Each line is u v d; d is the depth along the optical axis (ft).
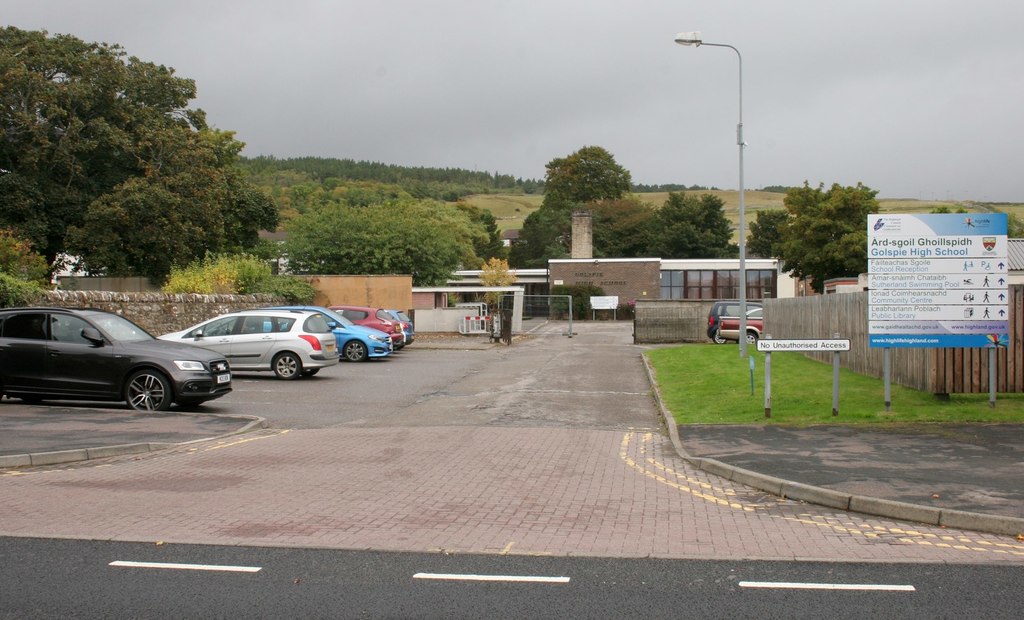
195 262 107.86
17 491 28.32
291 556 21.17
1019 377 45.09
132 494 28.04
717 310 106.42
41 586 18.79
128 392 46.52
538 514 25.84
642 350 101.91
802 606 17.65
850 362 62.95
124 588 18.69
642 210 312.71
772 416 43.55
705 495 28.78
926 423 40.06
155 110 125.90
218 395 48.88
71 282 108.68
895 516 25.55
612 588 18.81
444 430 42.98
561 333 142.92
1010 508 25.04
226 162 158.81
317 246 154.81
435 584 19.07
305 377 68.44
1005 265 42.32
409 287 125.39
